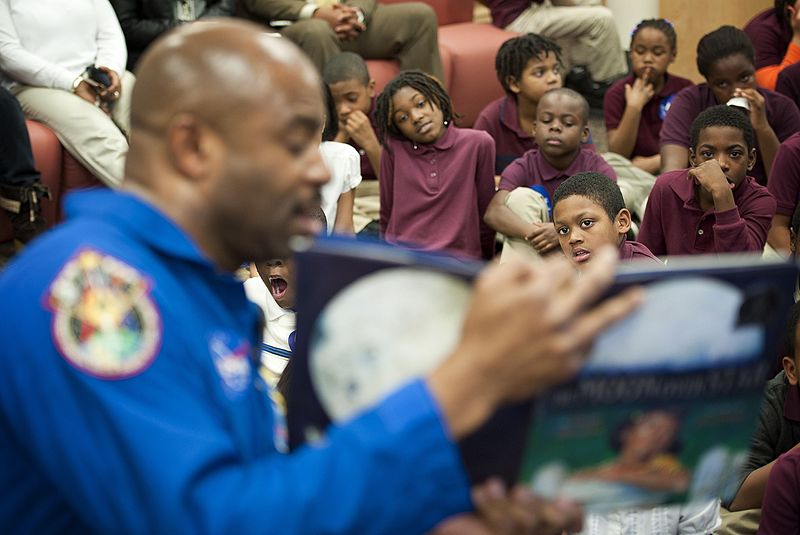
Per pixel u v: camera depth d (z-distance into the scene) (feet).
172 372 2.99
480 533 3.15
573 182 9.68
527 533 3.20
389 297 3.14
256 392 3.32
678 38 20.67
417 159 13.33
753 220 11.65
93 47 15.03
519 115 15.35
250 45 3.17
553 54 15.01
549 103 13.26
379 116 13.37
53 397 2.91
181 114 3.12
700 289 3.09
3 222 13.97
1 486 3.22
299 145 3.18
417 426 2.84
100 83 14.73
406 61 17.53
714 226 11.10
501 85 16.90
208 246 3.25
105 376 2.90
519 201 12.97
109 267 3.03
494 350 2.82
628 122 16.06
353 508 2.82
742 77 14.83
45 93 14.39
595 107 19.58
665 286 3.06
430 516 2.90
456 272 3.10
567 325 2.84
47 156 14.16
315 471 2.86
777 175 12.78
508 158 15.35
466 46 18.40
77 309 2.95
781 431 8.48
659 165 16.05
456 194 13.29
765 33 17.47
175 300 3.10
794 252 11.88
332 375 3.21
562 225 9.67
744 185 11.82
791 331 8.20
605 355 3.08
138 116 3.22
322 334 3.18
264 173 3.13
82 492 2.91
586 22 19.08
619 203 9.71
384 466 2.83
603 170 13.53
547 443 3.14
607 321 2.89
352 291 3.15
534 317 2.79
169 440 2.87
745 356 3.21
